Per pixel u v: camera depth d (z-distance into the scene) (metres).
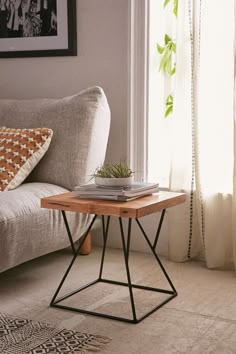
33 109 2.90
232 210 2.71
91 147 2.76
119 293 2.41
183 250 2.87
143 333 2.00
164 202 2.21
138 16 2.93
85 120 2.75
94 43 3.09
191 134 2.81
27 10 3.24
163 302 2.29
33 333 1.99
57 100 2.91
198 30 2.71
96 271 2.72
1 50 3.35
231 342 1.93
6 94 3.38
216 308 2.24
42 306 2.26
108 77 3.08
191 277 2.65
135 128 3.01
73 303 2.29
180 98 2.79
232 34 2.67
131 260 2.93
